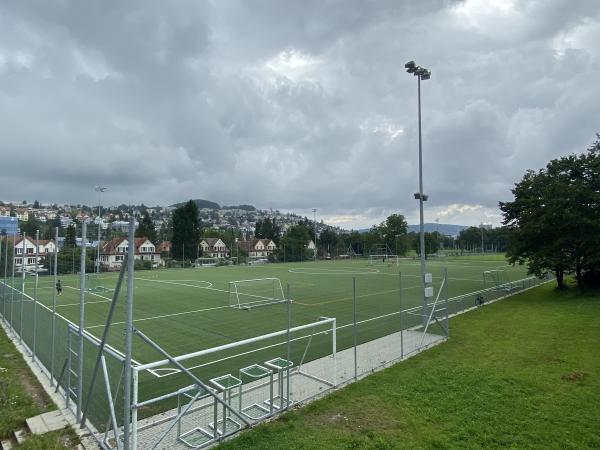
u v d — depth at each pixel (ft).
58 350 38.40
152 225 358.02
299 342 52.54
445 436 25.29
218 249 378.32
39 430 26.78
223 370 41.52
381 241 394.73
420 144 56.29
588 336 49.47
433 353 44.65
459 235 574.97
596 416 27.71
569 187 82.74
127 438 20.26
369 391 33.01
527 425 26.63
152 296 101.24
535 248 90.33
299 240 337.93
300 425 27.12
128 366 20.49
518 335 51.93
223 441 25.11
